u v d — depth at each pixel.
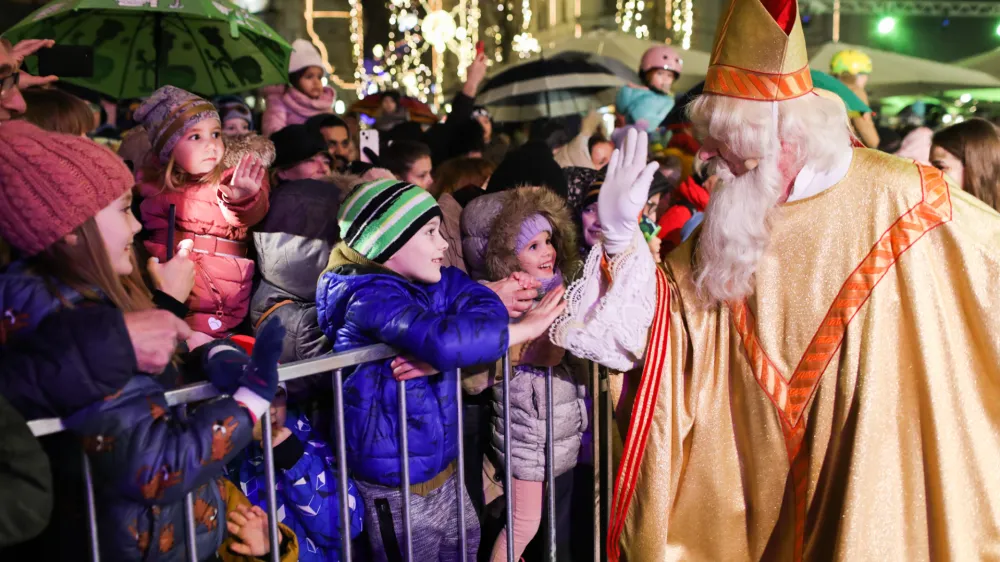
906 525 2.26
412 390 2.17
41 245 1.51
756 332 2.31
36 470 1.41
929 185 2.19
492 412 2.62
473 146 5.24
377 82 17.94
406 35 18.27
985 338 2.21
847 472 2.23
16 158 1.49
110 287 1.60
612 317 2.29
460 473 2.22
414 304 2.08
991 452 2.27
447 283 2.29
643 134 2.30
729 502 2.42
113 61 3.89
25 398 1.46
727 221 2.21
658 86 6.43
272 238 2.50
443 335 2.01
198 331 2.52
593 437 2.49
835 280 2.23
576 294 2.32
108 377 1.47
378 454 2.15
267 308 2.52
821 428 2.27
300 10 17.81
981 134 3.34
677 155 5.12
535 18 21.16
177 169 2.56
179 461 1.55
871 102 9.44
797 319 2.26
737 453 2.41
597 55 7.80
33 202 1.49
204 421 1.60
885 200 2.20
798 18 2.14
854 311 2.21
